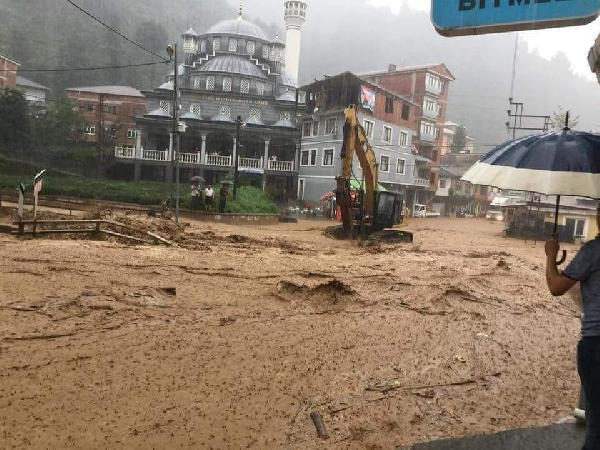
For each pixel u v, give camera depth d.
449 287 12.74
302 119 54.06
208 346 6.82
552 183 3.31
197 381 5.59
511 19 3.41
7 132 47.88
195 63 60.00
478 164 3.82
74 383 5.31
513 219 42.97
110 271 11.16
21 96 49.59
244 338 7.30
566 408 5.43
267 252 17.52
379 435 4.55
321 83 50.88
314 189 51.06
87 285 9.60
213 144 57.19
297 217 44.53
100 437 4.25
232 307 9.11
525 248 31.02
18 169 43.16
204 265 13.12
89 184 41.78
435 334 8.38
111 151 54.00
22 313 7.55
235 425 4.62
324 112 49.00
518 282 14.91
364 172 25.39
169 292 9.79
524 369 6.84
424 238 32.91
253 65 60.19
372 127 50.19
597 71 4.73
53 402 4.84
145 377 5.60
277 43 62.97
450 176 71.56
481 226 54.56
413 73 65.44
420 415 5.04
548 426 4.73
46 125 51.22
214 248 17.33
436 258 19.94
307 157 52.94
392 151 53.81
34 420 4.47
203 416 4.75
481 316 10.10
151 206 33.91
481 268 17.25
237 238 21.17
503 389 5.97
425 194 67.50
